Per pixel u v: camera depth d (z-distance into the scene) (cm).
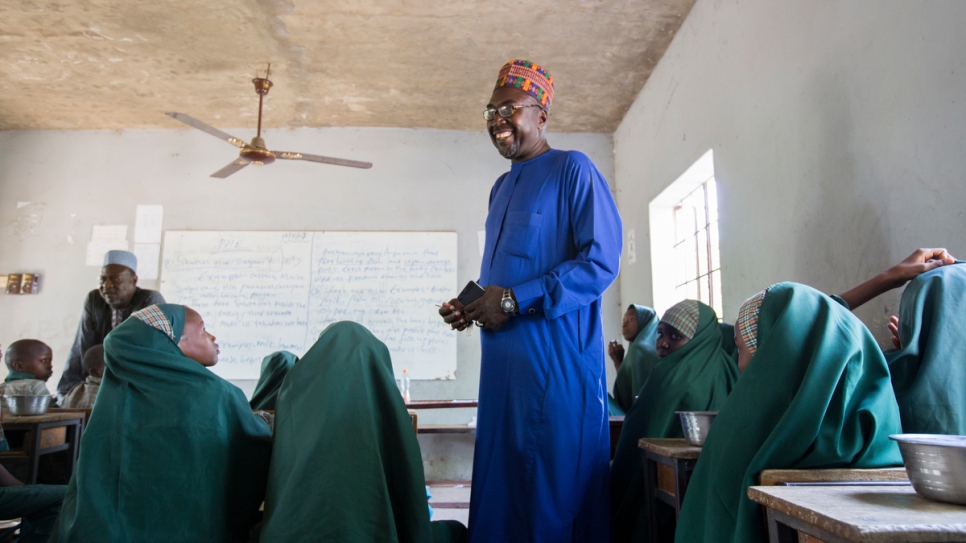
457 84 495
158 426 152
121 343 159
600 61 460
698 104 386
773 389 129
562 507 166
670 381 222
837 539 82
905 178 207
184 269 551
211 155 571
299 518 135
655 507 179
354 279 551
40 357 353
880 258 221
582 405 172
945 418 152
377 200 564
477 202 567
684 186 436
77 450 295
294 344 541
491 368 176
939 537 74
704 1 375
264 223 559
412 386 538
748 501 116
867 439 124
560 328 172
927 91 195
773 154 296
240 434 163
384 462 156
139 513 146
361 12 402
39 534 195
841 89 242
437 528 179
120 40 435
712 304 411
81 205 563
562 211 183
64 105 529
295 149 573
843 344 128
